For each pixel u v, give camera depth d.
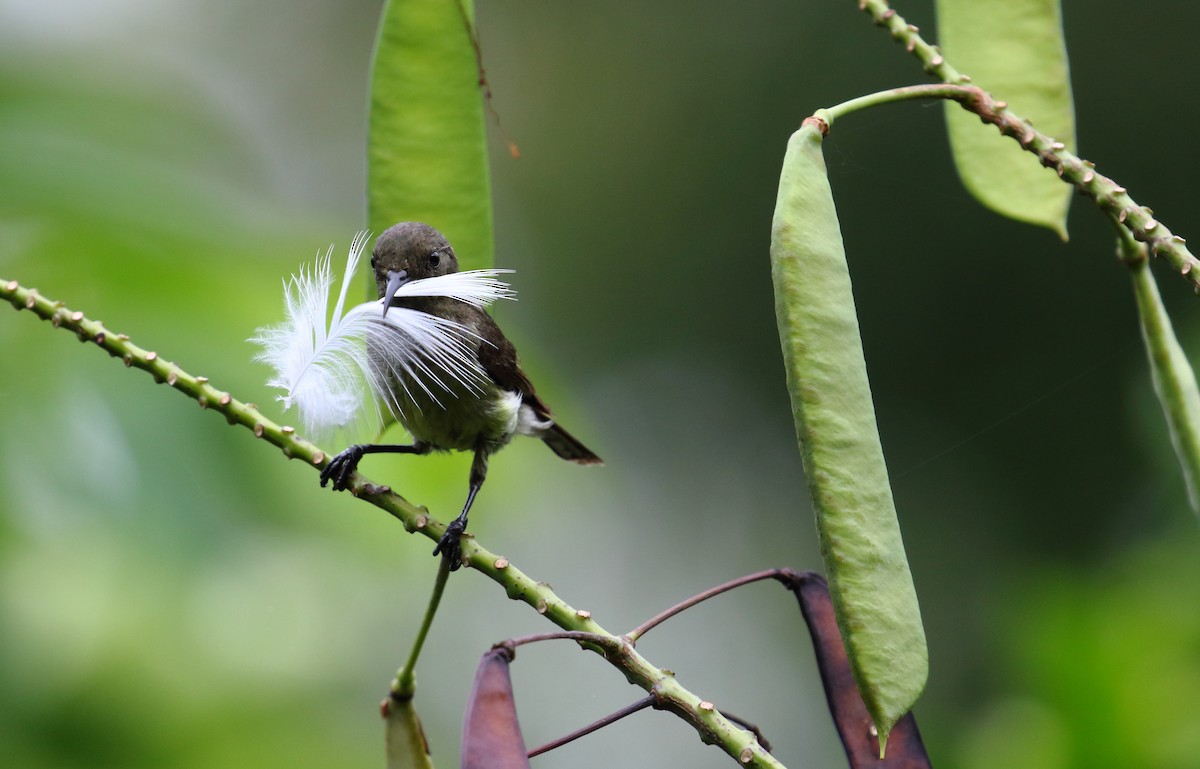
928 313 21.98
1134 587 9.73
